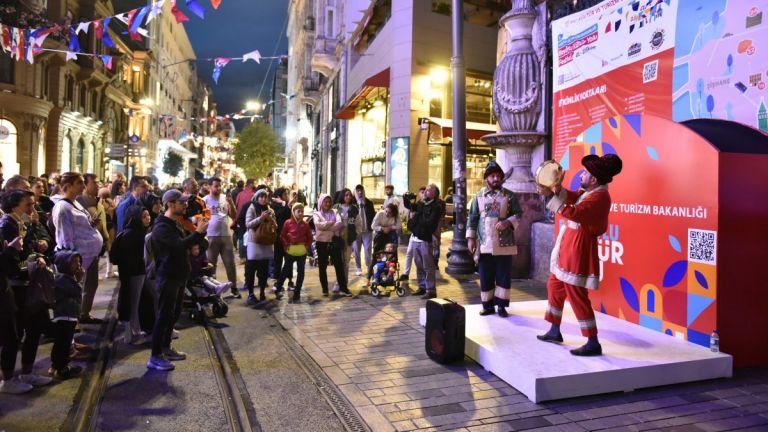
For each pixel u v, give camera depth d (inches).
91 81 1381.6
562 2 363.9
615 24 296.5
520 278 381.1
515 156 395.2
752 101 216.8
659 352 183.3
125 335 222.8
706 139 192.5
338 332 240.5
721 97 231.1
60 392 165.5
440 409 152.7
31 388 165.9
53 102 1197.7
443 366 192.2
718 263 186.4
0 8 939.3
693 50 245.8
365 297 325.1
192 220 284.7
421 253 319.9
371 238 419.8
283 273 322.7
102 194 390.0
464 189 407.2
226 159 3853.3
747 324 191.2
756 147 194.4
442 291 339.9
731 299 188.2
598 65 310.7
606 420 145.0
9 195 176.2
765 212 193.2
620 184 231.6
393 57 722.2
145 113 1786.4
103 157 1519.4
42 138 1175.6
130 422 142.8
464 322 196.5
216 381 175.6
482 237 236.1
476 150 784.9
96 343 221.6
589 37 318.3
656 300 212.8
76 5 1285.7
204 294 263.0
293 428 139.8
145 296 221.9
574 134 332.8
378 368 189.6
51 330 174.6
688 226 197.6
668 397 162.4
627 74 288.7
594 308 249.3
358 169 1029.8
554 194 177.8
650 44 272.2
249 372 184.9
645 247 217.9
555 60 351.9
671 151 205.0
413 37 704.4
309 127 1940.2
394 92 719.1
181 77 2659.9
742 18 221.5
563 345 191.5
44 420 143.5
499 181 237.6
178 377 179.5
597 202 175.8
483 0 771.4
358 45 979.9
